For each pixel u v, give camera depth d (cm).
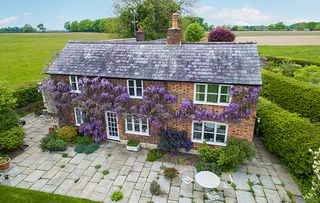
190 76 1278
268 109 1486
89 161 1334
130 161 1332
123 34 4838
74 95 1538
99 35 9962
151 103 1355
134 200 1041
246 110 1230
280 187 1117
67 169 1262
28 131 1698
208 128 1346
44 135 1631
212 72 1276
